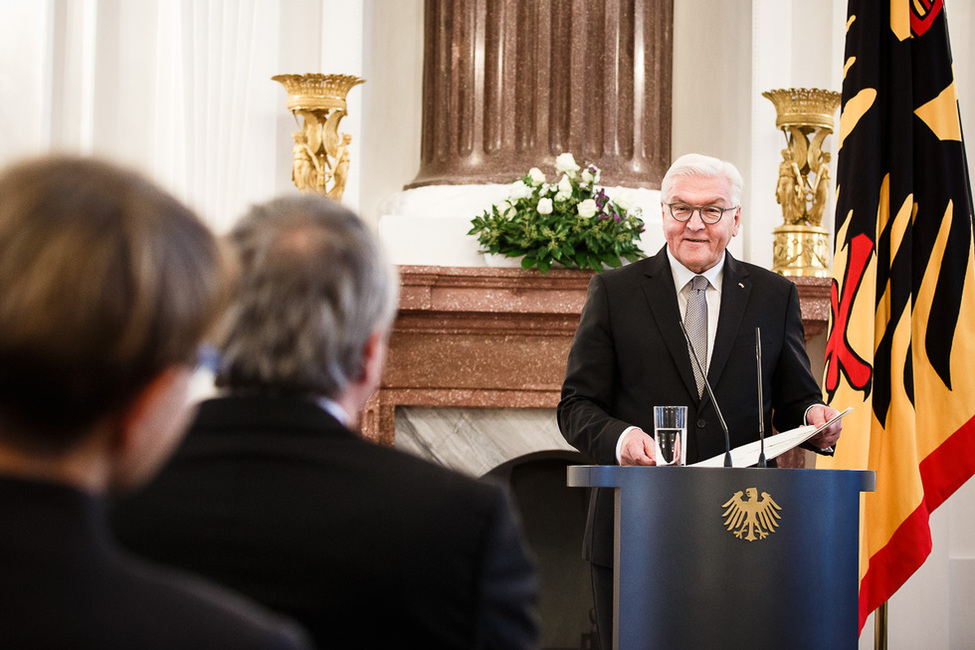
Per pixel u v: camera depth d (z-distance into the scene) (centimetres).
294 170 493
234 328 118
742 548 227
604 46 546
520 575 114
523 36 544
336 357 119
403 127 593
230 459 113
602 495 291
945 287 409
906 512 395
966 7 548
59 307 64
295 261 119
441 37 555
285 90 530
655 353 304
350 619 106
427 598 107
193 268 70
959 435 401
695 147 603
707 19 605
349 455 114
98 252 66
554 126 541
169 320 69
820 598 229
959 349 405
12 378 64
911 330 410
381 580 106
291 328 117
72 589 63
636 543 224
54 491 64
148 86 511
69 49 500
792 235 512
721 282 315
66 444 67
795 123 509
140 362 68
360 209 554
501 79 542
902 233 410
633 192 529
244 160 517
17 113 477
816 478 230
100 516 67
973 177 539
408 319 490
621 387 310
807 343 520
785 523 228
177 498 111
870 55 420
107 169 69
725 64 597
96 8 507
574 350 312
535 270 482
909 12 421
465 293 484
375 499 110
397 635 107
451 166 545
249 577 106
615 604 227
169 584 67
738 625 225
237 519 109
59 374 65
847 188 419
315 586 106
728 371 302
